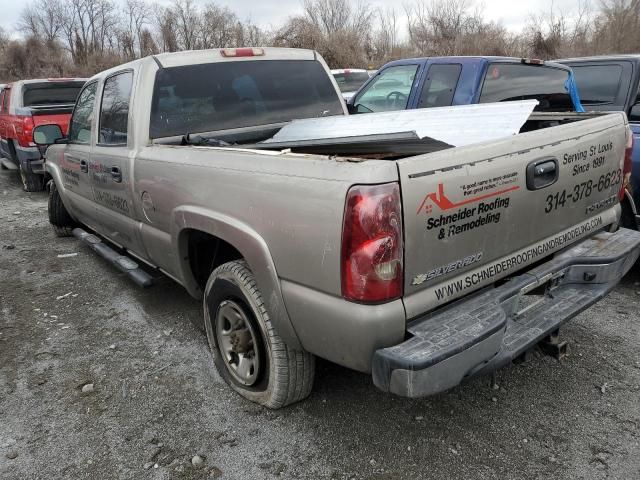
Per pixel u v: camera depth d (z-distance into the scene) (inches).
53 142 203.9
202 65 152.6
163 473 101.0
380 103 241.9
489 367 90.7
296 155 95.3
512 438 106.3
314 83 173.5
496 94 210.8
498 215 95.3
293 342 98.6
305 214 87.6
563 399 117.6
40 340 154.1
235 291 112.7
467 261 92.6
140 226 148.6
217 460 103.8
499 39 1107.9
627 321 151.0
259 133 159.5
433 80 219.8
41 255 232.7
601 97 213.9
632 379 123.6
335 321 86.4
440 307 91.6
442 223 86.5
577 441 104.9
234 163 104.0
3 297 186.4
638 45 952.3
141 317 166.6
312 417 114.7
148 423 115.3
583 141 111.5
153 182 132.8
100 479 100.3
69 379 133.4
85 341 152.6
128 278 199.9
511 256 101.4
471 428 109.7
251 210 99.2
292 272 92.4
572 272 113.7
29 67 1803.6
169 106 146.5
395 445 105.7
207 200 111.7
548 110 224.5
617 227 133.6
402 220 81.4
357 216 79.8
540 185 101.8
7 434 113.6
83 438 111.5
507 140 95.3
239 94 157.4
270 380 110.6
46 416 119.1
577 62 228.5
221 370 128.4
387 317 83.1
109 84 166.7
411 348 82.5
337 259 83.7
